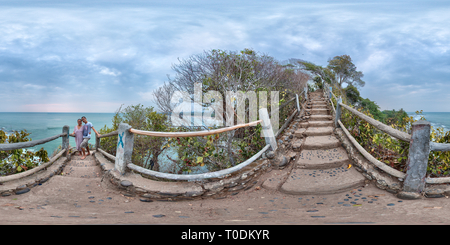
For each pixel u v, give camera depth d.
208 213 2.80
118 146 4.22
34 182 3.87
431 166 3.43
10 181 3.69
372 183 3.47
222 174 3.72
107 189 3.91
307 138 6.07
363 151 4.03
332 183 3.58
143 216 2.55
